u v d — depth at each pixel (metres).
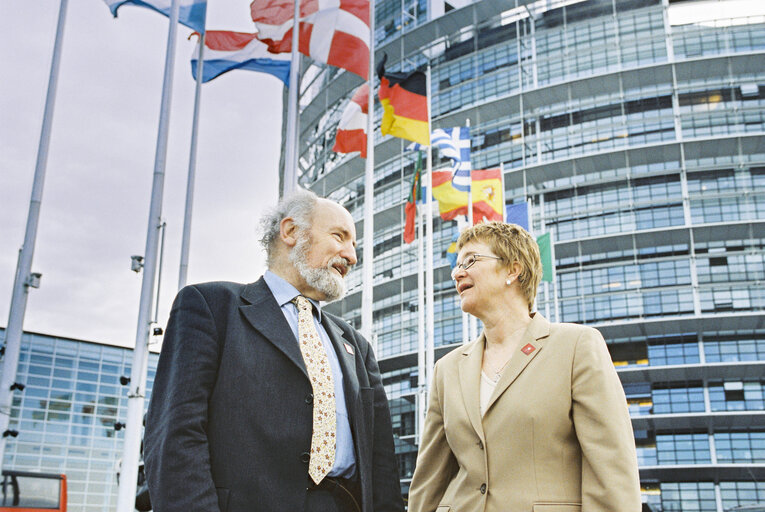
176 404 3.03
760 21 49.12
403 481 46.59
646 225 46.81
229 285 3.54
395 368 51.34
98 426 45.28
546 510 3.06
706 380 43.78
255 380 3.19
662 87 49.66
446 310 49.28
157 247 13.36
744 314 42.62
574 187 49.81
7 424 13.07
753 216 45.22
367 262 13.27
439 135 21.84
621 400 3.30
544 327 3.59
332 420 3.33
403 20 59.38
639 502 3.01
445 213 22.78
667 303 44.78
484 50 55.66
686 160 47.97
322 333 3.66
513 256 3.84
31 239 13.96
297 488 3.06
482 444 3.33
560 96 51.00
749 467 41.06
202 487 2.85
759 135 44.94
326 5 14.91
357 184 59.38
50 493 16.80
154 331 13.48
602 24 52.19
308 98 61.69
